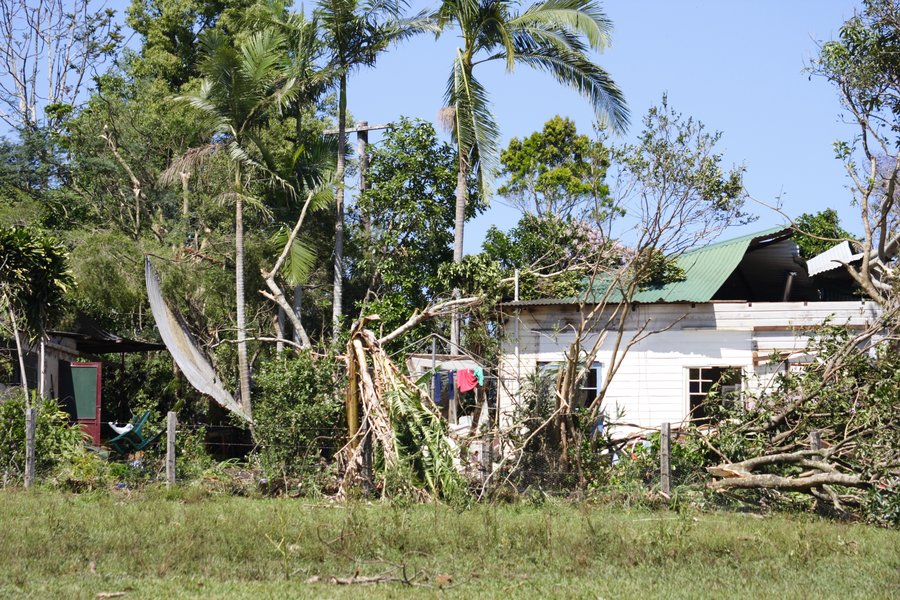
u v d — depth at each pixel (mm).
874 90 20953
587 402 21406
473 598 8156
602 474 15789
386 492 14859
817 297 25844
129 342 23969
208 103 26391
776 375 16812
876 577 9344
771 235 22734
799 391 16312
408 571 9352
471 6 25359
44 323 19078
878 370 15883
